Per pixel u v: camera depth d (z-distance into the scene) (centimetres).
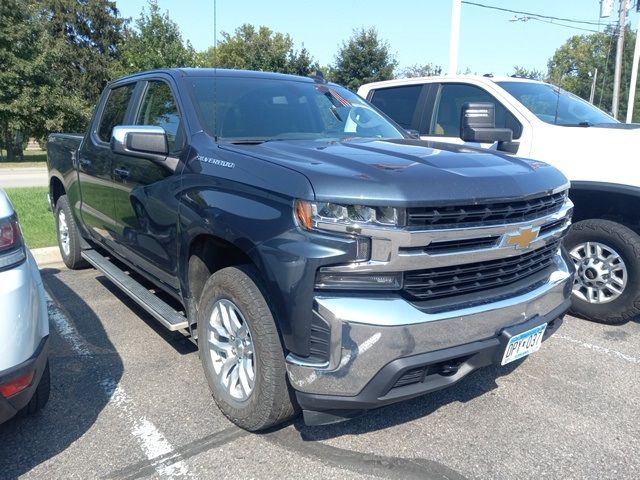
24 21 3045
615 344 439
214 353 319
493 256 273
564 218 335
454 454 291
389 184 248
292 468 276
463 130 459
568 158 472
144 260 409
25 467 275
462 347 264
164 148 340
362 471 275
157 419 319
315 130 394
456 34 1130
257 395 280
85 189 511
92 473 271
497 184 275
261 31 3130
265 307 274
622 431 316
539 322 297
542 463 285
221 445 294
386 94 679
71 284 571
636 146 443
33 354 252
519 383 371
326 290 247
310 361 252
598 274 472
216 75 407
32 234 767
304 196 250
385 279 249
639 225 476
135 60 2188
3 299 241
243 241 273
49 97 3095
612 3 1500
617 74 1368
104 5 4225
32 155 3888
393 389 257
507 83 572
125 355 405
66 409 330
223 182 299
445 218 256
